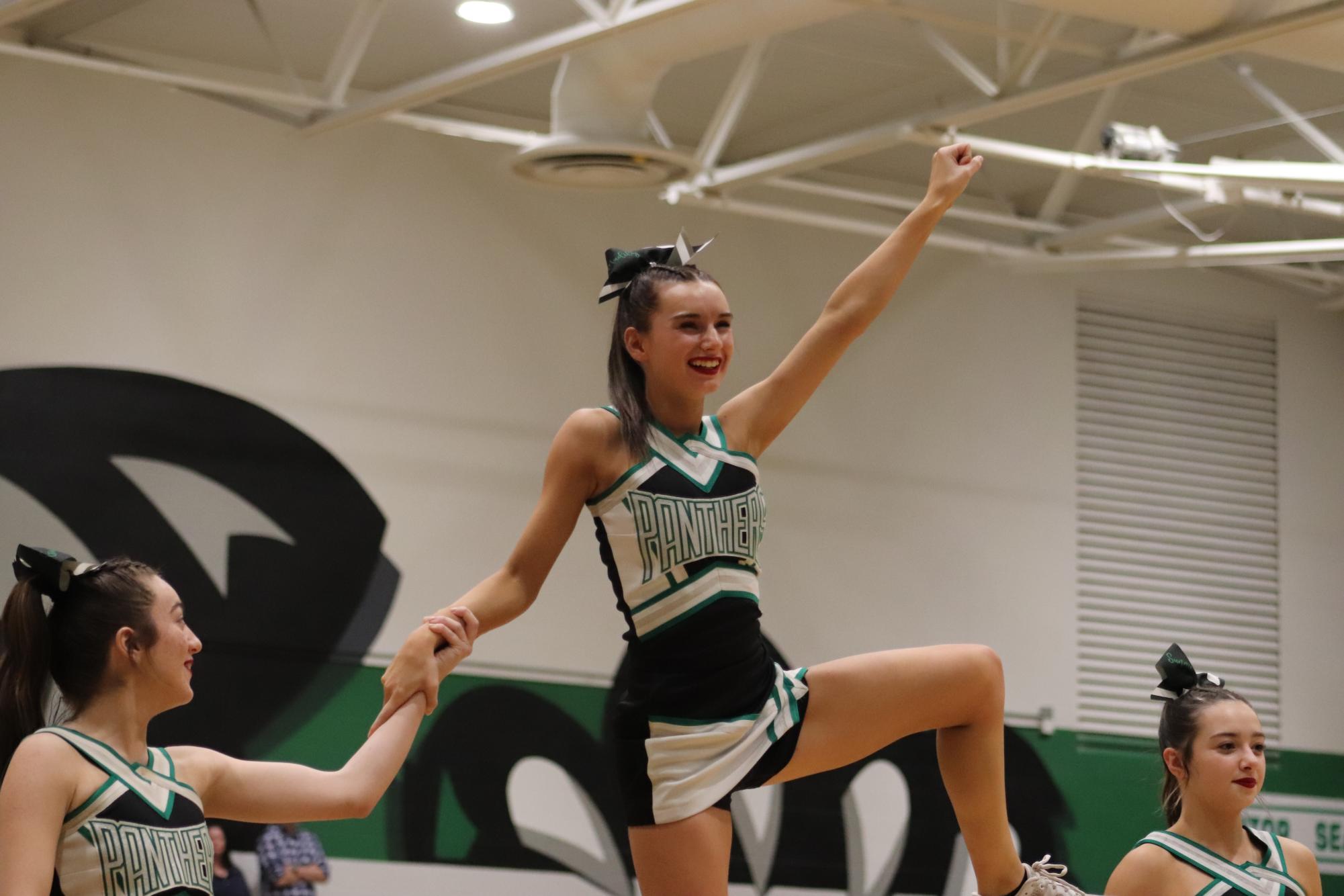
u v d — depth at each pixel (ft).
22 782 12.33
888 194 60.13
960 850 56.13
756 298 57.26
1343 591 65.26
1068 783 59.11
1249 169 40.42
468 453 52.39
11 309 46.98
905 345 59.72
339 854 48.55
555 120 41.39
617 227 55.77
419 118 43.80
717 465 13.78
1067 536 61.00
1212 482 63.87
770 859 53.62
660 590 13.38
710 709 13.38
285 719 48.52
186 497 48.42
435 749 50.34
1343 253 50.11
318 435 50.44
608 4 37.81
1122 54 37.47
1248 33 33.91
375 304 51.80
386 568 50.67
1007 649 59.31
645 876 13.46
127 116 49.11
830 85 51.93
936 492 59.16
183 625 13.73
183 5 45.34
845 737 13.84
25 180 47.60
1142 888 20.95
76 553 46.68
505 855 50.47
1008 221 55.16
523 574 14.10
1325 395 66.54
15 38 43.11
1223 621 63.10
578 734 52.26
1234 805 20.99
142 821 12.63
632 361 14.05
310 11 45.93
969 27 37.58
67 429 47.19
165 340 48.83
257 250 50.44
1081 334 62.75
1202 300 64.95
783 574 56.39
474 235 53.52
